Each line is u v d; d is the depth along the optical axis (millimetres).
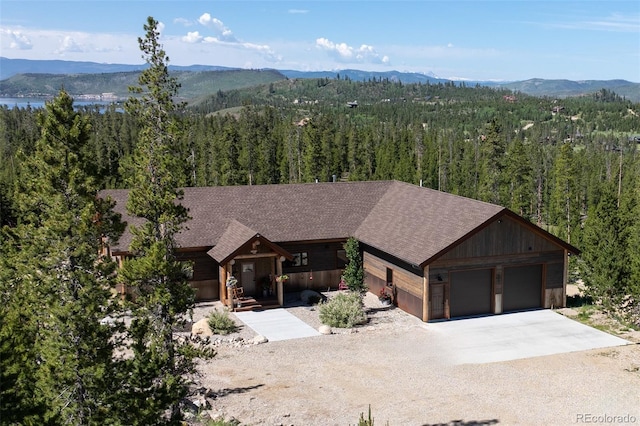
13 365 13516
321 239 34031
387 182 39750
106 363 14523
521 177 72562
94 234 16609
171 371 17844
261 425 17406
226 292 31266
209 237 32875
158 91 19734
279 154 102062
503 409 18469
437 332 26703
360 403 19016
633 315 28234
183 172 20656
